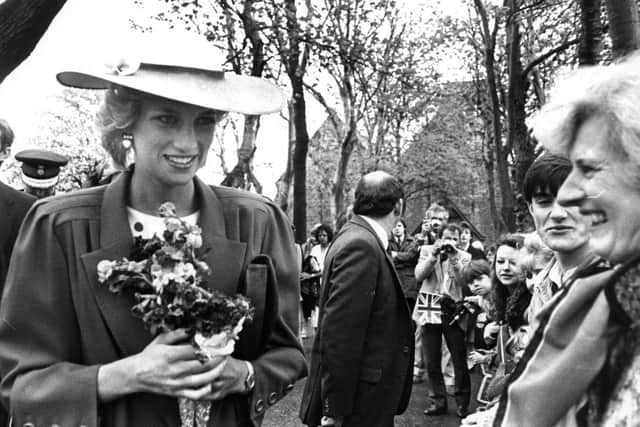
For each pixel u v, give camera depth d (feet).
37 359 5.92
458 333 20.68
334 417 11.54
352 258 11.51
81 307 6.05
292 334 6.85
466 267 18.81
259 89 6.52
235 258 6.51
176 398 6.13
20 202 8.88
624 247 3.93
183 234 5.82
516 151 47.67
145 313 5.75
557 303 4.45
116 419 5.99
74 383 5.77
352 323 11.39
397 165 103.86
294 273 7.06
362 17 53.67
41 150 15.65
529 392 4.32
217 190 6.98
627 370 3.89
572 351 4.15
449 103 92.73
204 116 6.32
